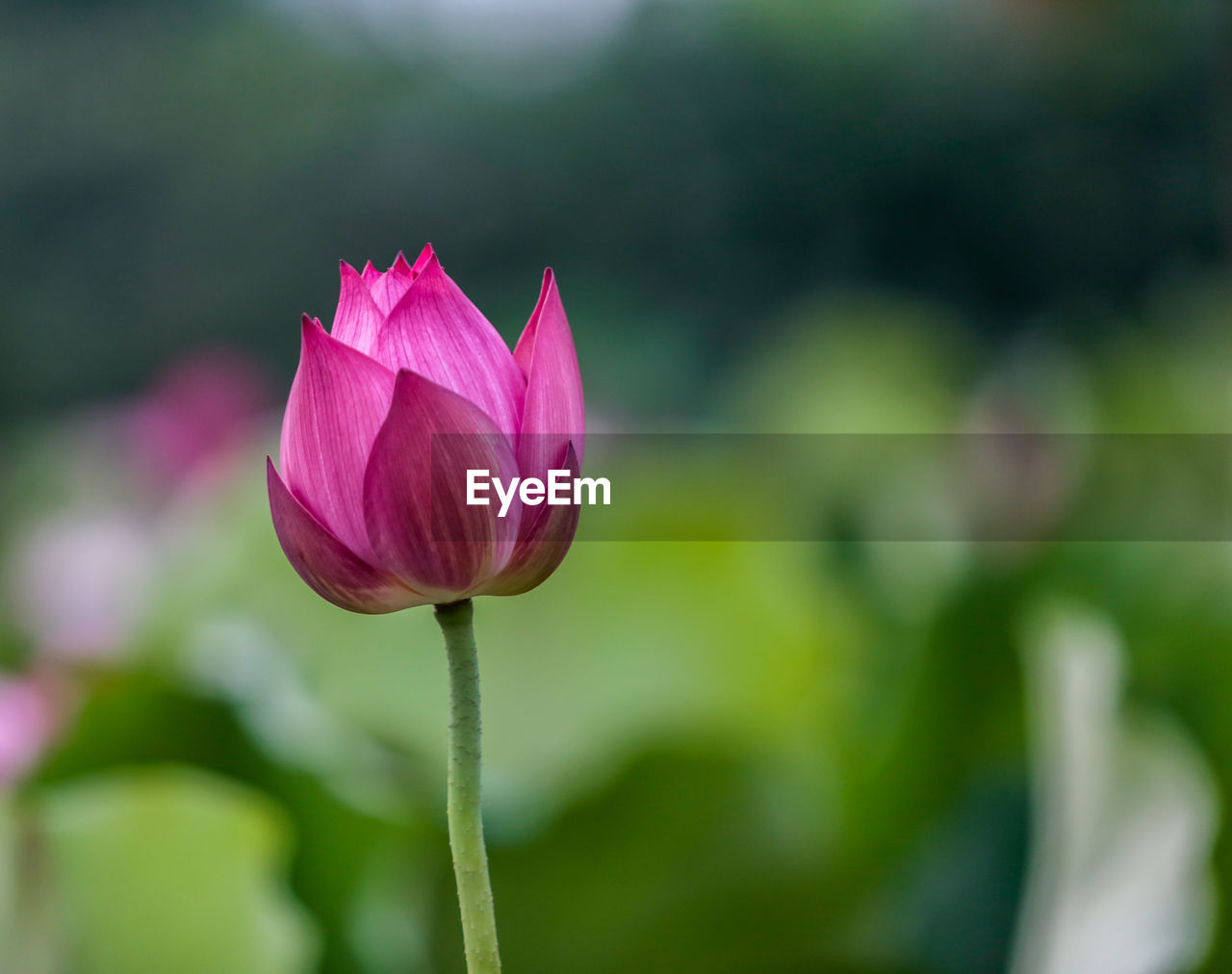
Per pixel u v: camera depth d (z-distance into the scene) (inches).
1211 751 71.6
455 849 43.4
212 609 107.7
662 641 102.0
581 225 756.0
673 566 104.1
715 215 719.1
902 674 81.8
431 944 72.8
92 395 767.1
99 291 792.3
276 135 825.5
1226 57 153.9
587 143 752.3
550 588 102.8
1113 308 568.1
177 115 828.6
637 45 754.8
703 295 705.6
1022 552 112.2
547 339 44.5
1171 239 540.1
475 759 43.5
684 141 729.0
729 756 71.9
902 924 74.7
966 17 558.3
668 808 72.1
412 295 44.6
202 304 800.9
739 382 610.5
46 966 58.6
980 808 77.3
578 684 99.3
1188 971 63.3
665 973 74.4
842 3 652.1
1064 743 71.2
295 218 819.4
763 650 103.0
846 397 218.1
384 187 812.6
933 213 644.7
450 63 839.1
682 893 72.4
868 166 650.8
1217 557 105.7
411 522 43.6
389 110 834.2
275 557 109.3
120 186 816.3
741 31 699.4
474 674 43.7
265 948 60.2
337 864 71.2
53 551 154.1
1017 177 599.2
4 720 74.5
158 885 60.4
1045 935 66.7
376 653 100.0
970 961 73.2
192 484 165.9
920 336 272.5
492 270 789.9
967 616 77.3
